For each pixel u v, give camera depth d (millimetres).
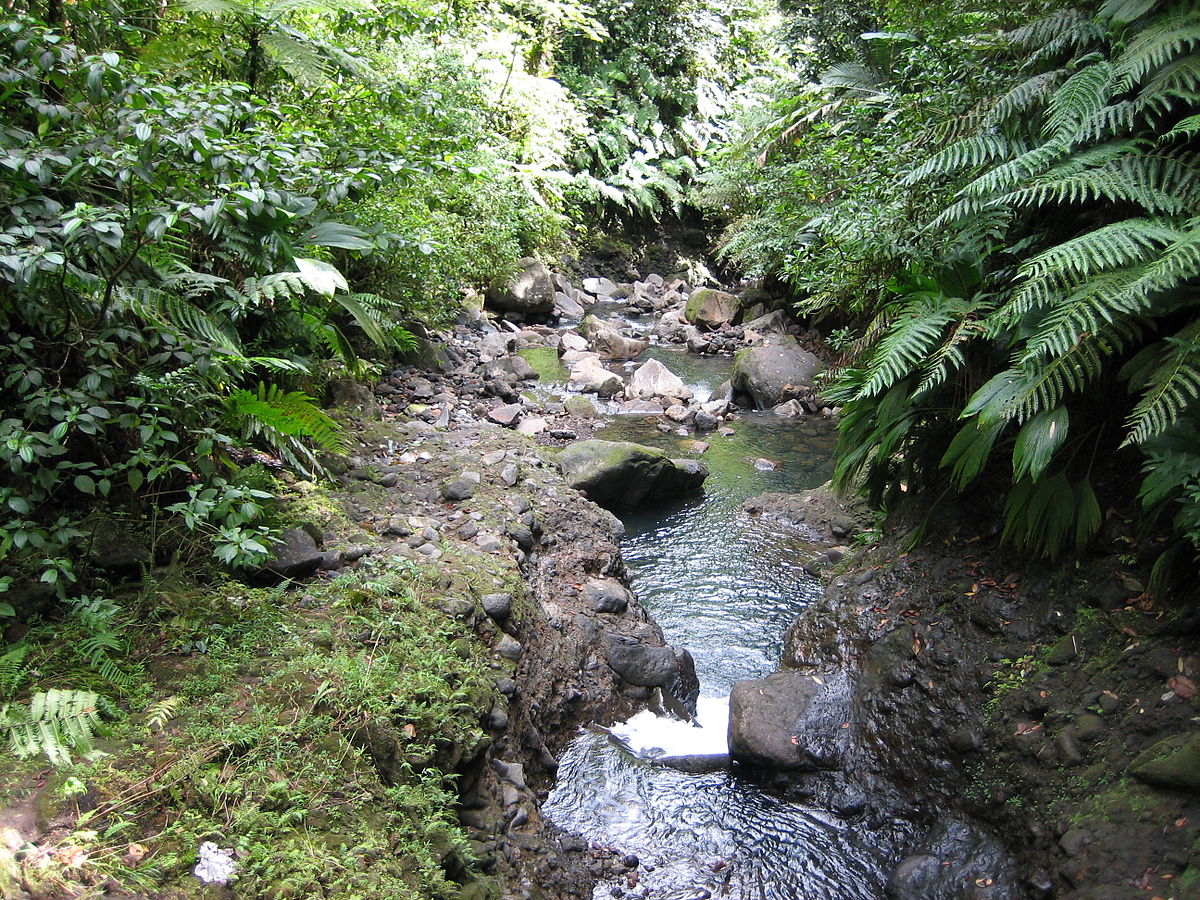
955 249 3471
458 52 8094
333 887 1908
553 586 3996
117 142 2574
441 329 8180
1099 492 3182
